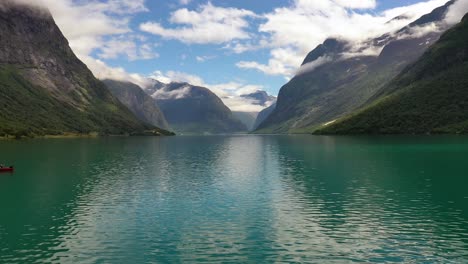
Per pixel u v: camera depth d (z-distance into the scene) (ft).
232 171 384.88
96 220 204.74
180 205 236.84
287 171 378.12
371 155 516.73
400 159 460.14
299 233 181.98
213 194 269.23
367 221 199.93
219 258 153.38
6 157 526.98
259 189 285.84
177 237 177.68
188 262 149.59
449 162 422.00
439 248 160.97
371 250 159.84
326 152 586.04
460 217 204.54
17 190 283.18
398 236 176.14
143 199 253.85
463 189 274.57
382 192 268.62
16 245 167.43
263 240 173.17
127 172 378.53
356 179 322.34
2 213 218.59
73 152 628.69
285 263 148.25
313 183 307.17
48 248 164.14
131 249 163.12
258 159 508.12
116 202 245.24
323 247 163.94
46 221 203.10
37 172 375.86
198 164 451.12
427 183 299.38
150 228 191.11
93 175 356.59
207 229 189.16
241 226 193.67
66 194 269.64
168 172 378.32
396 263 146.61
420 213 213.25
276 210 223.71
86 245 167.53
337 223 197.06
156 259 152.56
